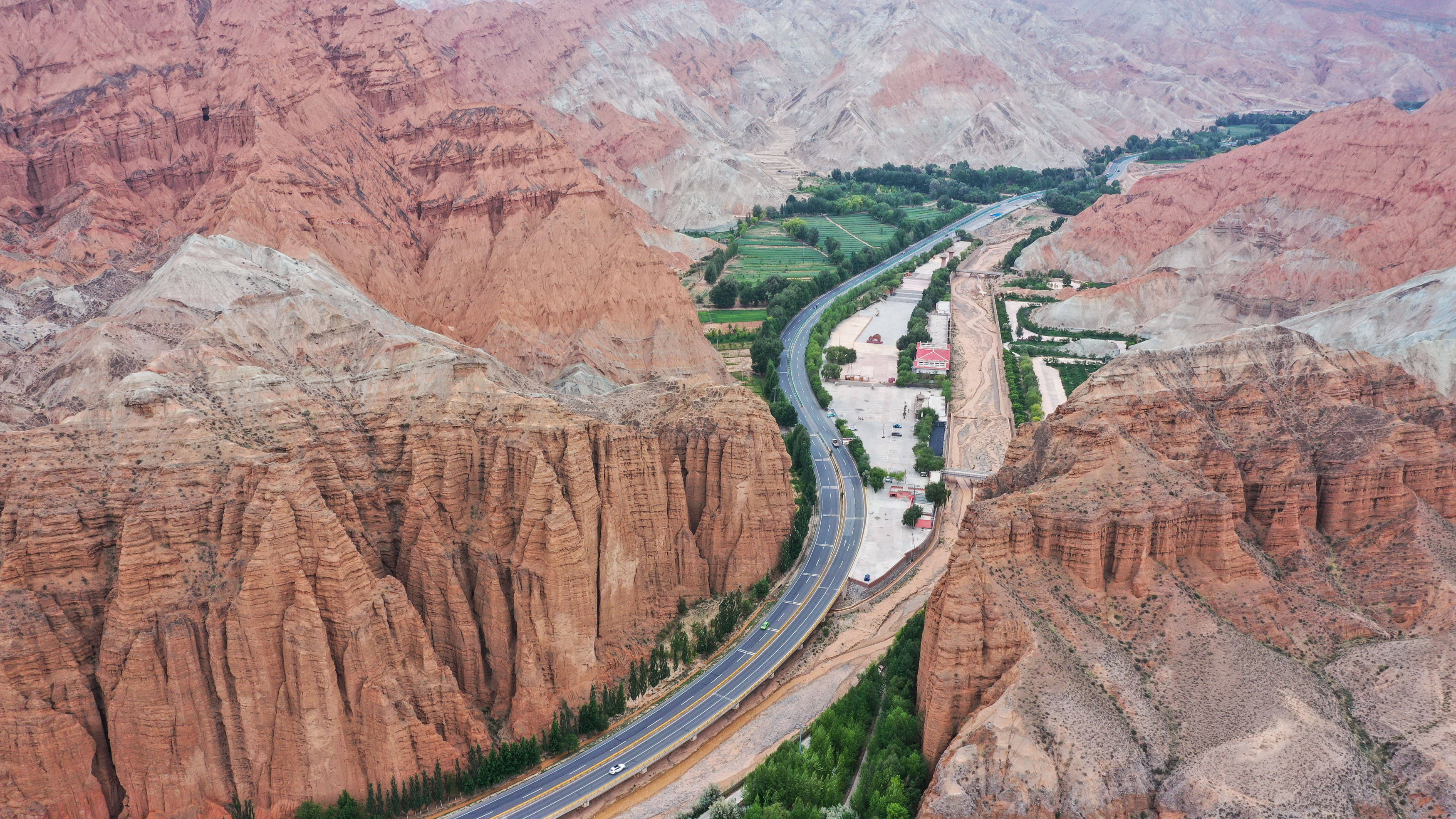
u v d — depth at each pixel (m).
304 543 119.81
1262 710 112.38
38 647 112.44
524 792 124.94
